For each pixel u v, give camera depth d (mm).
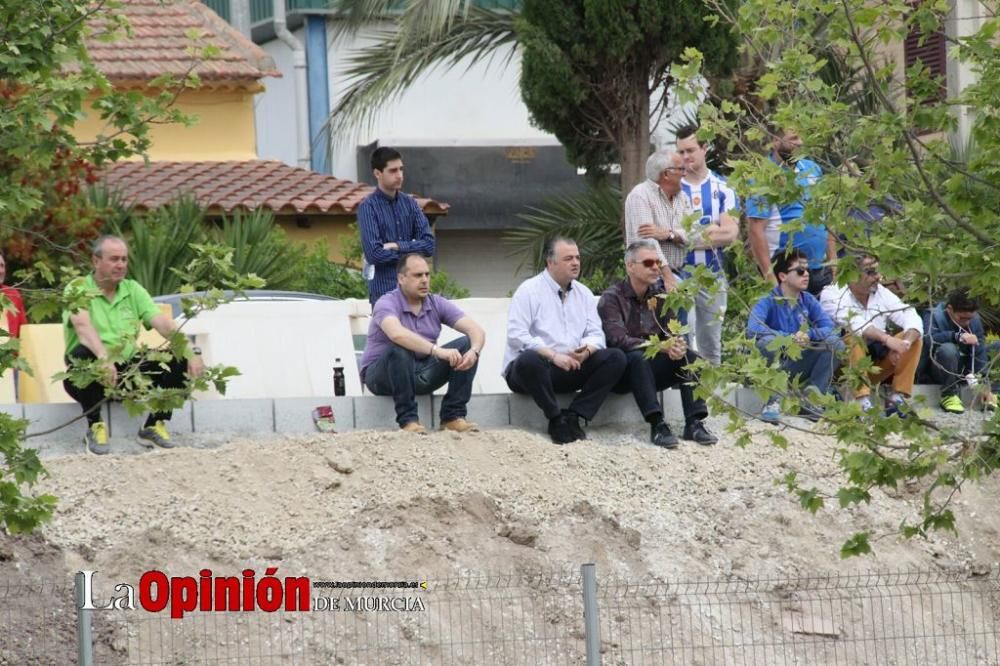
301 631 23812
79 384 20891
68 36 21141
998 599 28312
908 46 37438
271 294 38125
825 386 29875
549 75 43406
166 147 57438
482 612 24562
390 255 30328
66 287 21062
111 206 44750
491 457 27922
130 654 22859
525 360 28922
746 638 25859
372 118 50875
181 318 31016
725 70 43000
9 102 21375
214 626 23562
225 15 70562
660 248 30578
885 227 20609
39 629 22750
